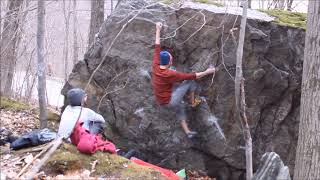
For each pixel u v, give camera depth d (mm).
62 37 18844
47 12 15328
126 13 7121
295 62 6676
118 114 7203
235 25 6508
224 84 6664
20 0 10211
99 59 7422
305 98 4926
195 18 6711
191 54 6793
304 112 4941
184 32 6766
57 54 18125
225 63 6605
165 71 6156
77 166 5402
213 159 7004
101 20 12227
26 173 5176
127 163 5633
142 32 6992
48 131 6250
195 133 6617
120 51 7148
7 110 9555
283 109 6801
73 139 5773
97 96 7410
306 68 4910
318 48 4781
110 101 7289
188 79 6258
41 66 7367
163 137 7020
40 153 5582
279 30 6590
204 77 6699
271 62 6637
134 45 7055
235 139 6750
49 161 5367
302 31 6605
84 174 5246
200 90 6742
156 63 6246
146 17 6934
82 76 7605
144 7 6438
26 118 9125
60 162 5367
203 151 6996
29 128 8484
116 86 7230
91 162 5504
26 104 10500
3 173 5059
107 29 7320
